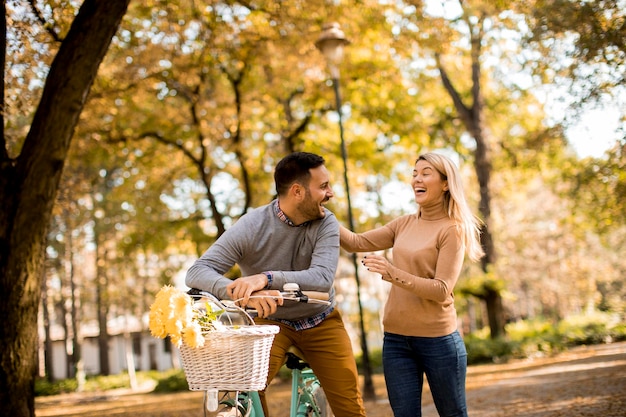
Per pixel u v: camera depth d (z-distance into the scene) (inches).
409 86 841.5
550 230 1486.2
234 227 148.5
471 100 1038.4
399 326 154.7
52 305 1462.8
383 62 696.4
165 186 829.2
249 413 128.5
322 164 148.6
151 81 601.9
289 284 130.1
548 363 739.4
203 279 136.9
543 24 433.1
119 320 1852.9
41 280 321.1
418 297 152.9
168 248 962.7
